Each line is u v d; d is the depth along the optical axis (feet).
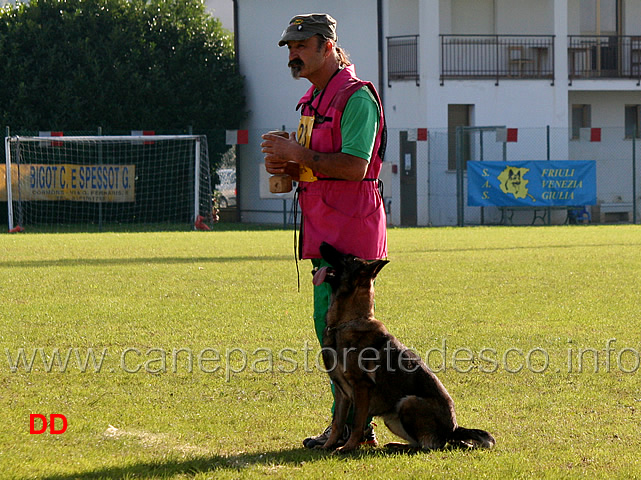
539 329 64.28
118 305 73.87
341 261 35.40
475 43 228.84
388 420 36.04
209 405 43.11
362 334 35.14
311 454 35.22
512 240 155.63
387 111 226.79
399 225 223.92
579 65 241.96
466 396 45.42
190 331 62.39
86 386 46.55
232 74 242.78
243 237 167.02
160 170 226.58
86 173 200.75
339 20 231.91
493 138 225.56
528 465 33.17
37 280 91.09
